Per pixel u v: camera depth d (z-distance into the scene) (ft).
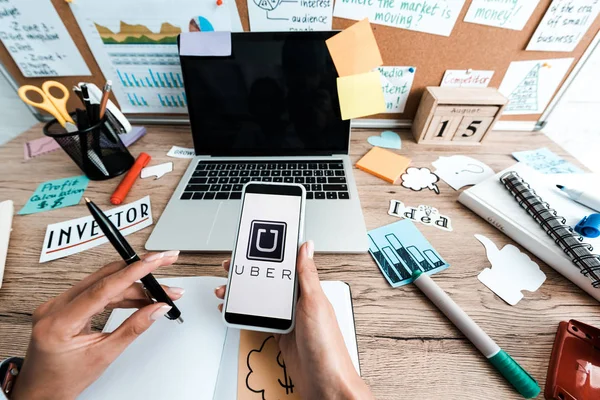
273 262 0.97
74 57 1.90
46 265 1.19
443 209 1.42
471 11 1.63
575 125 2.17
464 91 1.83
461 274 1.13
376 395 0.83
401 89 1.95
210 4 1.66
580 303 1.03
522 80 1.88
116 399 0.83
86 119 1.50
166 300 0.93
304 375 0.82
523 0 1.58
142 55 1.87
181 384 0.86
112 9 1.69
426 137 1.90
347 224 1.30
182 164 1.76
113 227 0.83
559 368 0.86
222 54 1.53
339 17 1.71
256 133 1.72
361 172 1.67
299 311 0.87
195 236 1.25
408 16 1.67
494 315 1.00
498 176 1.48
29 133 2.09
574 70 1.83
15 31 1.77
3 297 1.08
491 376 0.86
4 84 2.07
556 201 1.32
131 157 1.74
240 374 0.89
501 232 1.30
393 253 1.21
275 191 1.05
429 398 0.82
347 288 1.08
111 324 0.97
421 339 0.95
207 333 0.97
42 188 1.59
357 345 0.93
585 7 1.58
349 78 1.58
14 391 0.78
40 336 0.72
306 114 1.67
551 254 1.13
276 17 1.72
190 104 1.66
